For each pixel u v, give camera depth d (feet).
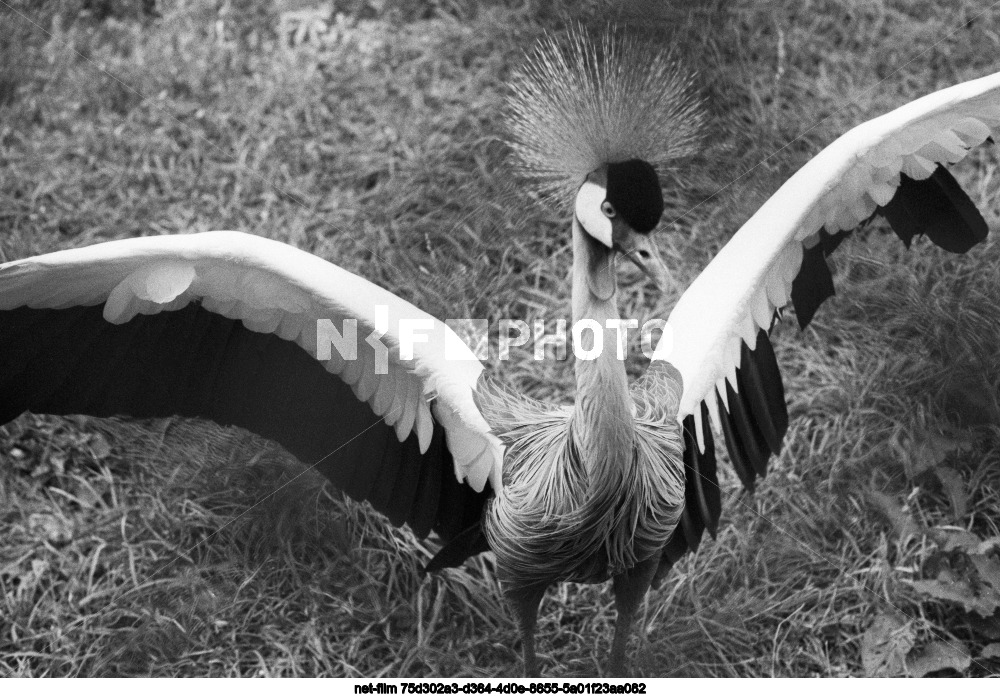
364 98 25.30
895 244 22.11
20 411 15.17
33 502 19.20
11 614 17.87
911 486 19.51
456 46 25.98
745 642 17.85
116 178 23.65
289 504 18.67
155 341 15.25
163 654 17.62
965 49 25.30
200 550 18.75
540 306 22.15
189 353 15.42
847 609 18.17
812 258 16.84
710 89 24.02
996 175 23.43
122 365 15.31
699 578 18.51
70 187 23.39
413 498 16.56
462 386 15.29
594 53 14.74
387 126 24.76
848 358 21.04
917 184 16.84
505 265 22.59
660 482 14.83
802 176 16.15
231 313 14.98
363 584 18.42
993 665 17.37
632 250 13.35
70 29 26.20
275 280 14.44
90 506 19.27
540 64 14.83
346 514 18.86
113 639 17.67
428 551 18.86
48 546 18.62
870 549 18.88
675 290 22.21
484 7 26.12
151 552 18.62
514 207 22.82
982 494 19.26
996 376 20.04
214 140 24.48
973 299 20.84
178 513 18.98
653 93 14.40
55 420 19.90
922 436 19.61
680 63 17.97
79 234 22.79
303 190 23.72
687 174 23.49
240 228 22.97
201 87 25.26
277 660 17.70
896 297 21.29
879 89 24.76
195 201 23.49
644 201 13.20
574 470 14.10
